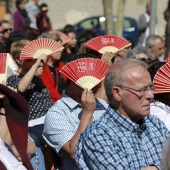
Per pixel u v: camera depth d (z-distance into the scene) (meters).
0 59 10.23
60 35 20.83
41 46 14.69
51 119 10.62
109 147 8.53
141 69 8.76
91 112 10.17
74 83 10.63
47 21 31.81
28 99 13.98
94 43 14.75
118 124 8.70
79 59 10.60
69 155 10.32
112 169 8.46
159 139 8.84
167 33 23.84
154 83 10.95
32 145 10.23
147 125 8.94
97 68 10.53
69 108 10.66
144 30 30.88
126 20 42.38
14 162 7.88
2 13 52.56
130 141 8.64
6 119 8.08
